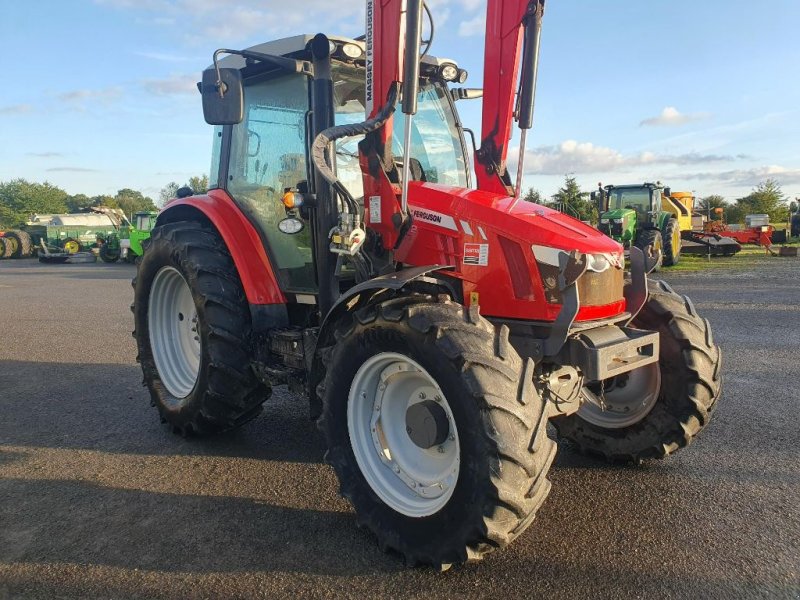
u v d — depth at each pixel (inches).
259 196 155.9
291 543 110.7
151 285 175.5
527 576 100.0
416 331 100.0
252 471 141.8
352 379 113.7
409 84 111.0
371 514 109.7
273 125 150.5
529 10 130.5
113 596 95.6
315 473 140.6
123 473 140.6
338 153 137.1
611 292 117.3
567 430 149.4
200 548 109.0
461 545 95.7
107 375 228.2
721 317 338.6
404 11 114.5
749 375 217.0
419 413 105.2
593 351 106.3
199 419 154.6
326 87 130.6
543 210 124.1
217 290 149.2
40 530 115.0
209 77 126.0
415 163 146.2
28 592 96.7
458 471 96.0
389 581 99.2
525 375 96.6
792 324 315.6
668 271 615.5
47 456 150.7
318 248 135.0
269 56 133.0
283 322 151.6
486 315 116.6
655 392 136.3
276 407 190.7
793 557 104.4
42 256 983.6
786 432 161.8
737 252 817.5
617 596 94.4
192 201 171.2
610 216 616.7
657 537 111.3
